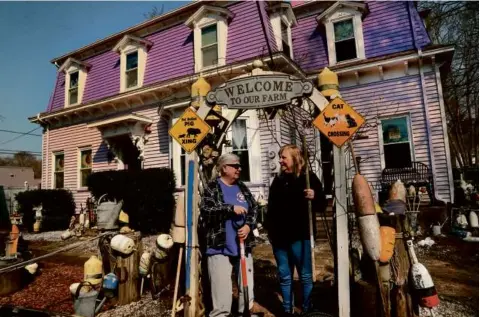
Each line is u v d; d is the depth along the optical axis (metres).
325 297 3.38
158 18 11.77
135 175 9.19
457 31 12.52
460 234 6.77
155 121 11.22
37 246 8.40
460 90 13.95
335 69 9.74
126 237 3.85
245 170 9.15
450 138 18.88
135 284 3.88
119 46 12.35
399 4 9.77
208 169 3.62
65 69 14.29
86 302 3.32
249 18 9.93
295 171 3.06
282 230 3.02
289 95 2.96
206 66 10.38
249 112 9.23
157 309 3.54
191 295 3.03
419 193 7.47
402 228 2.79
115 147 11.93
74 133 13.53
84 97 13.36
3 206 17.16
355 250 3.15
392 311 2.65
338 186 2.82
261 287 4.12
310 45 10.80
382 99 9.43
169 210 9.30
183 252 3.55
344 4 10.12
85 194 12.65
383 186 8.54
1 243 7.01
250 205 3.04
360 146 9.52
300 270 2.99
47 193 12.22
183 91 10.68
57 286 4.71
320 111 2.90
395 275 2.70
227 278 2.83
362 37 9.93
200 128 3.17
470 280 4.21
